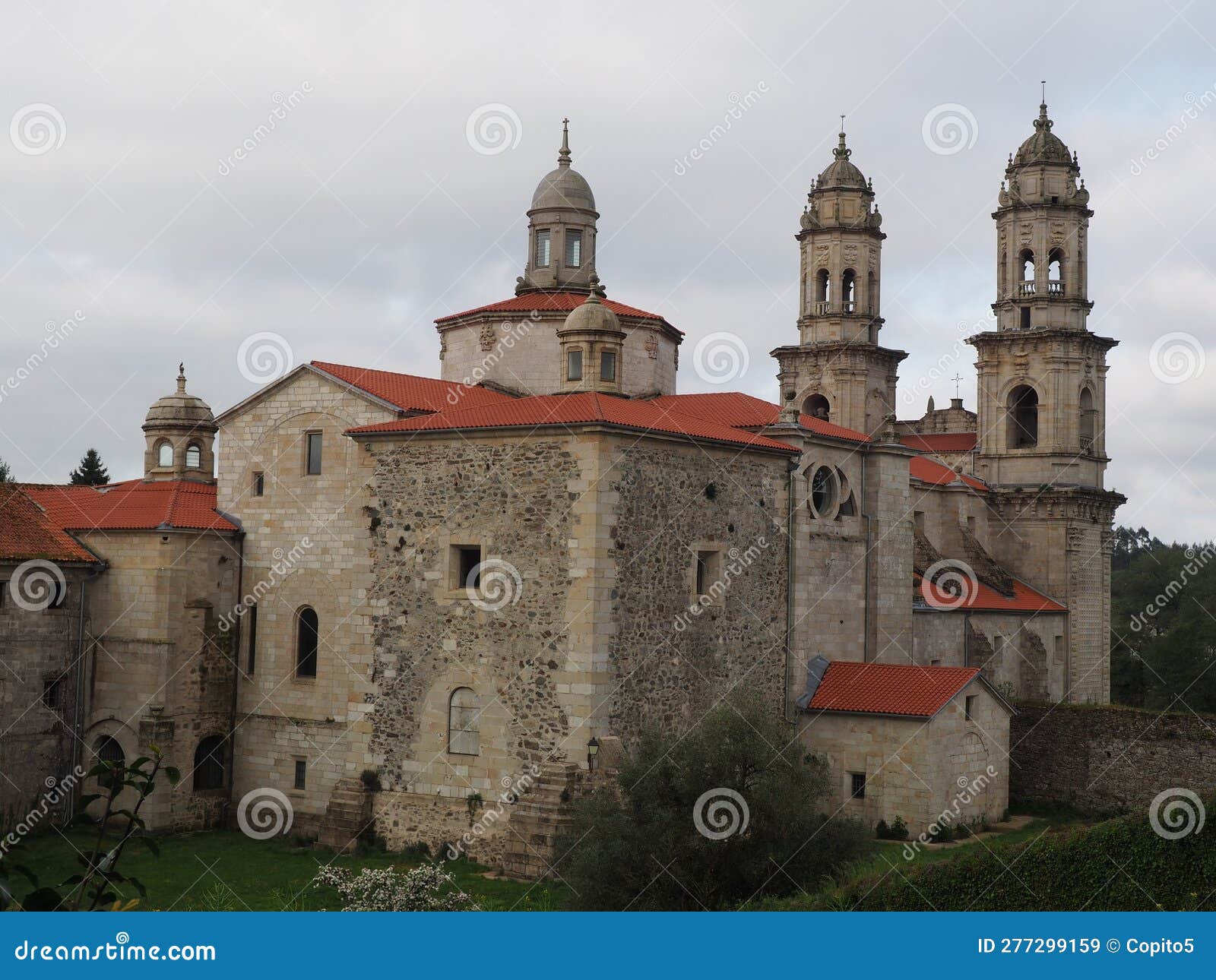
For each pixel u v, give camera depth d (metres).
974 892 27.78
